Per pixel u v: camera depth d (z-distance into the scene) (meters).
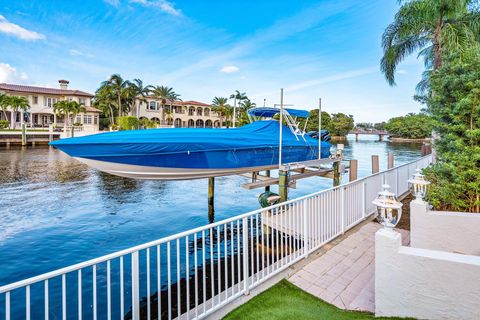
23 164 22.72
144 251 7.68
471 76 4.91
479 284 2.53
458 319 2.63
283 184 8.15
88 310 5.23
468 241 4.11
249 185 8.09
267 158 8.88
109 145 6.33
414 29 12.95
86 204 12.10
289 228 5.06
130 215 10.71
